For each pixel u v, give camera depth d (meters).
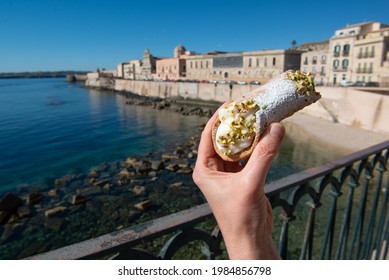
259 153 1.06
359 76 46.50
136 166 22.81
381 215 3.57
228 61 75.50
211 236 1.84
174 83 77.75
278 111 1.50
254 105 1.46
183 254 9.97
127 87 103.19
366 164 2.92
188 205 16.39
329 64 52.19
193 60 86.75
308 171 2.33
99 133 39.16
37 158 27.36
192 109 58.41
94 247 1.44
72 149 30.69
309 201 2.48
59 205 16.67
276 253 1.22
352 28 57.34
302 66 58.50
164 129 41.09
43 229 14.22
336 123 37.72
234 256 1.13
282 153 28.23
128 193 18.05
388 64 41.31
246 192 1.06
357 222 3.16
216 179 1.21
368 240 3.40
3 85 179.38
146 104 68.88
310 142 31.59
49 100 83.44
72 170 23.41
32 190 19.20
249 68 69.94
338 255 3.01
